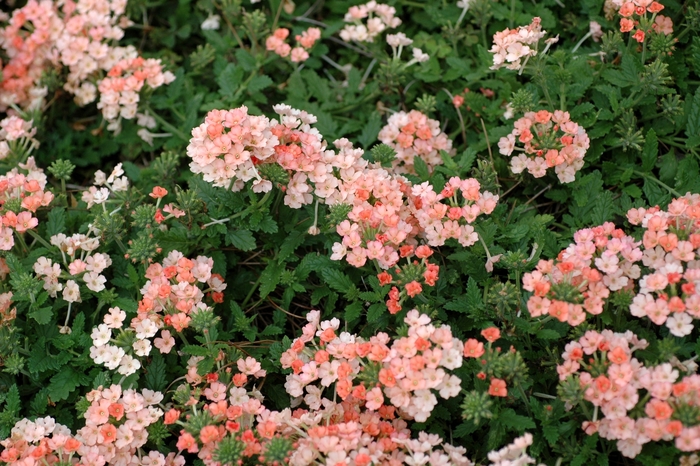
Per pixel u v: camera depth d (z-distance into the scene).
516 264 1.12
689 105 1.20
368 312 1.13
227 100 1.27
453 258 1.14
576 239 1.10
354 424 1.07
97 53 1.30
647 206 1.20
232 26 1.33
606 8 1.23
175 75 1.31
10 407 1.13
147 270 1.16
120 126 1.30
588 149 1.21
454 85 1.28
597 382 1.05
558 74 1.20
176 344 1.16
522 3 1.29
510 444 1.06
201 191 1.18
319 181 1.15
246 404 1.10
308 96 1.29
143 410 1.10
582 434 1.09
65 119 1.33
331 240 1.17
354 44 1.34
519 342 1.11
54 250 1.18
